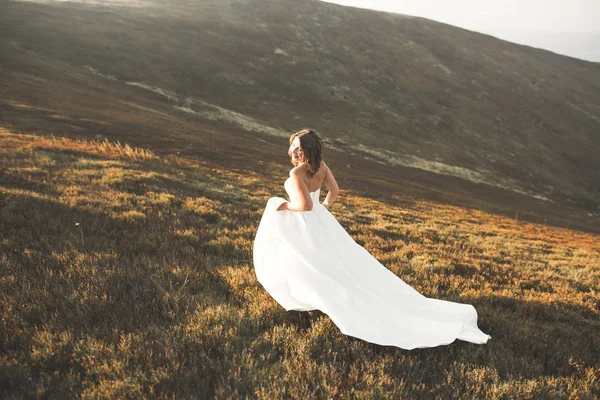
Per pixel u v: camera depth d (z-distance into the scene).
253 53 100.62
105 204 9.56
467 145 91.38
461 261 9.34
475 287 7.28
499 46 150.88
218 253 7.17
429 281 7.06
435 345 4.41
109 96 52.81
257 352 4.04
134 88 65.12
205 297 5.04
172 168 19.88
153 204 10.55
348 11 142.38
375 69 112.38
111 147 21.91
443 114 101.69
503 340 4.95
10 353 3.51
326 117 84.94
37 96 39.03
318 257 4.75
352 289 4.72
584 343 5.20
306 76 98.00
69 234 6.94
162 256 6.44
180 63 84.00
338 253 4.91
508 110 113.56
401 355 4.18
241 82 86.44
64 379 3.32
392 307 4.80
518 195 71.06
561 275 10.66
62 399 3.14
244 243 7.82
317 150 4.55
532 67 142.62
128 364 3.53
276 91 88.88
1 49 57.88
